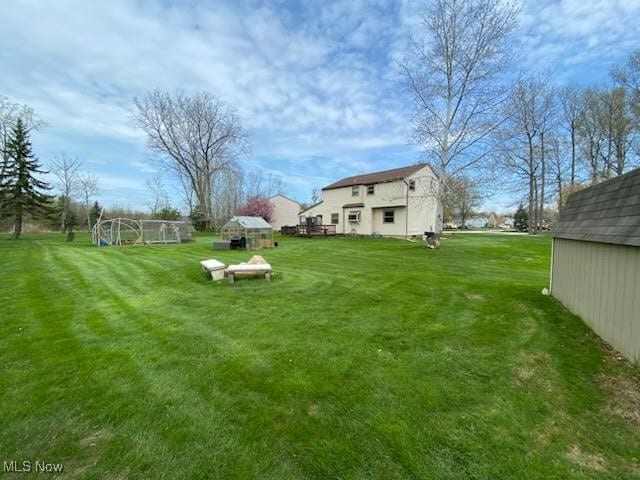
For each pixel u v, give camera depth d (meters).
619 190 3.98
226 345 3.84
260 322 4.68
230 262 11.23
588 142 26.77
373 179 26.77
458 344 3.94
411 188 24.47
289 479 1.89
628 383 3.00
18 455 2.05
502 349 3.80
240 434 2.27
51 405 2.57
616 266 3.67
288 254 13.91
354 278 7.89
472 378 3.11
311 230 27.25
